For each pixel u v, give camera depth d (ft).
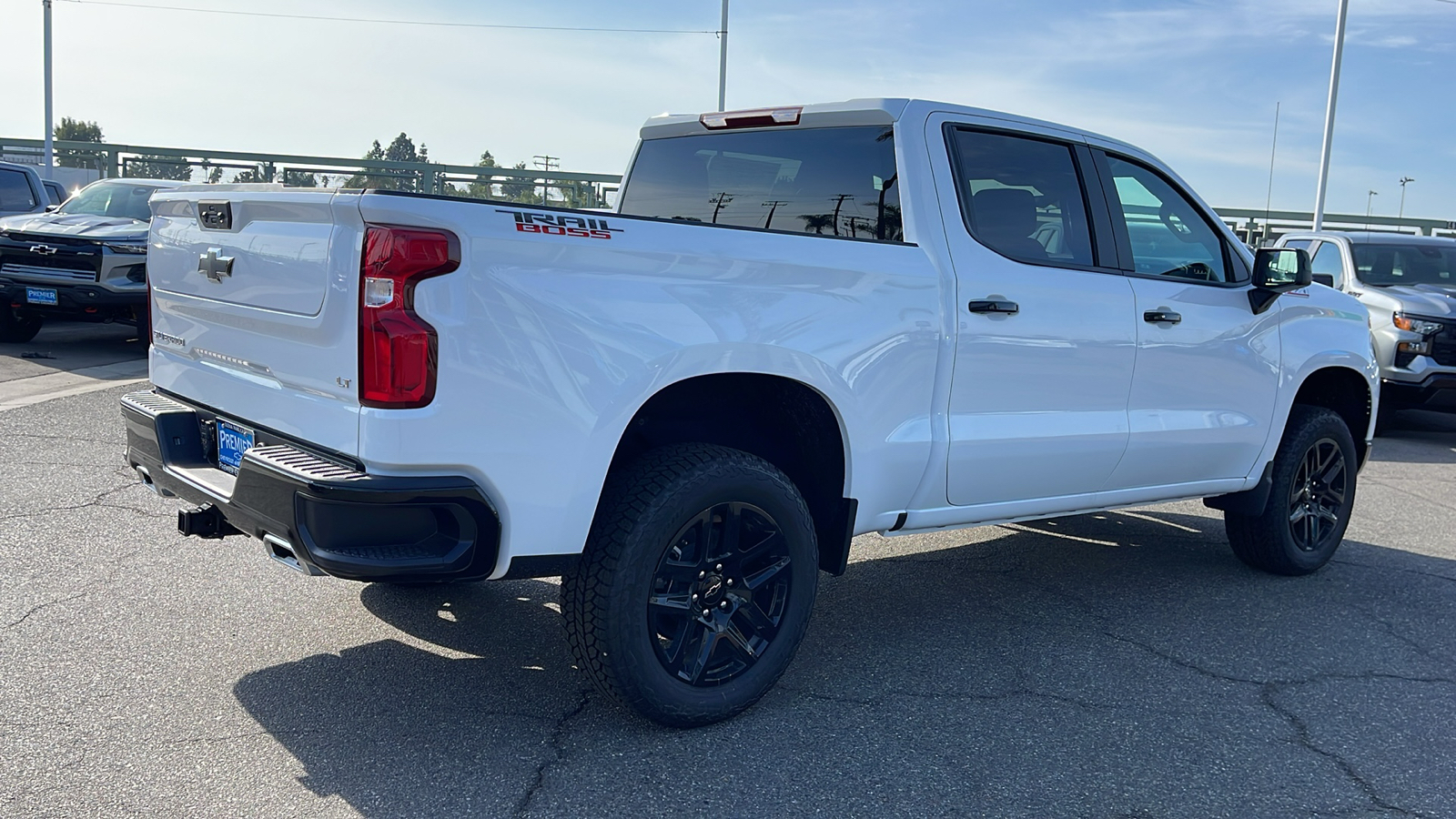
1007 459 13.29
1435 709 12.28
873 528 12.50
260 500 9.70
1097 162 14.57
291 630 13.24
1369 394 18.39
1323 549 17.76
